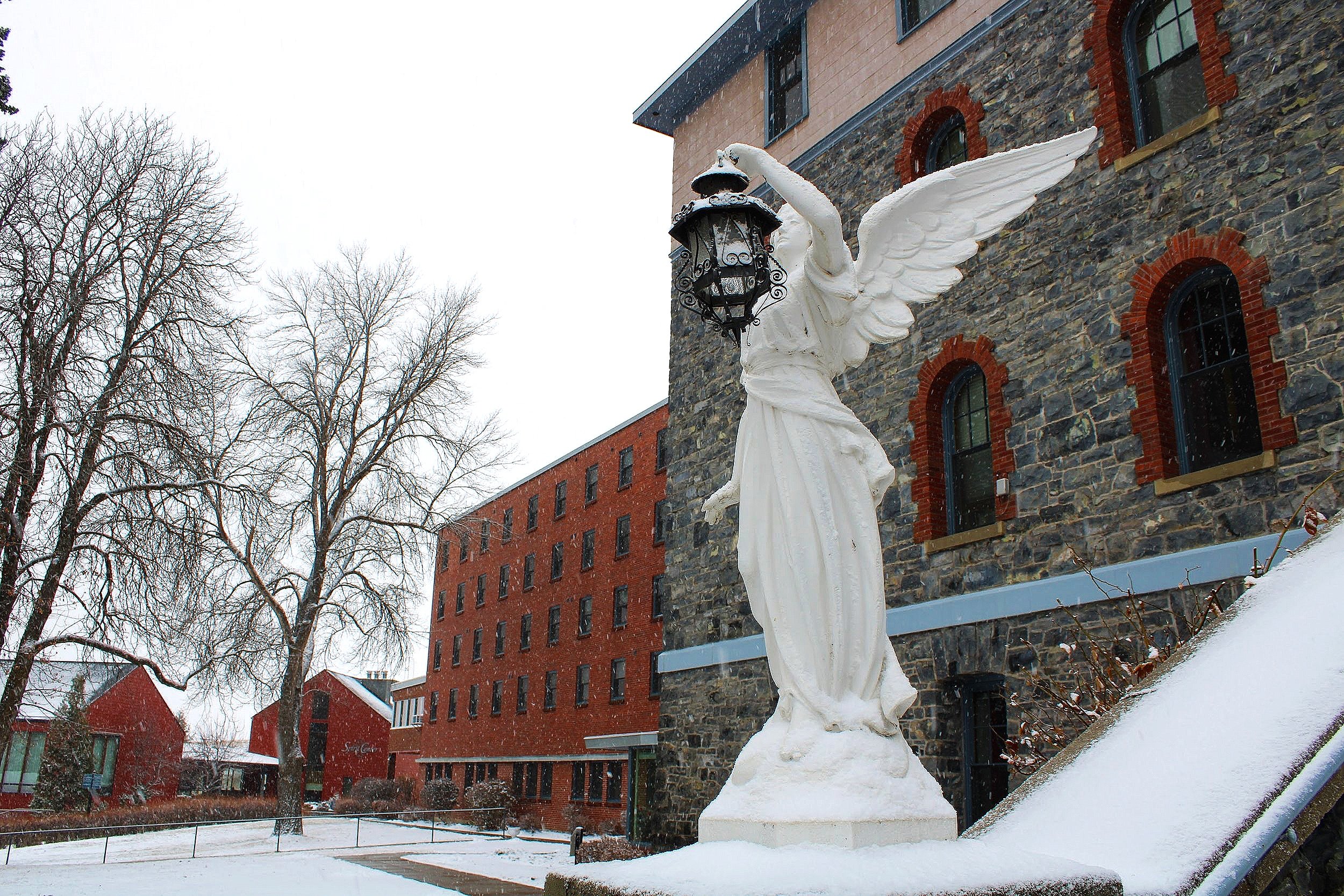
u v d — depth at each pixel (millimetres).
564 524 43312
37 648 19203
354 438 33781
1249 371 10031
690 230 3922
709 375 18844
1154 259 10867
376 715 68062
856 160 15883
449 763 50719
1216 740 3383
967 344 12969
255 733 68562
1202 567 9664
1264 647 3854
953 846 2967
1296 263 9547
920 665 12711
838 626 3537
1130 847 3016
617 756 35344
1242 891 2766
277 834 29328
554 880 3031
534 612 44469
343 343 33906
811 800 3104
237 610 27906
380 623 30953
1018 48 13289
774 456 3828
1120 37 12016
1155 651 7305
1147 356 10719
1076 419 11414
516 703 44500
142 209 20953
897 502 13641
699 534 18234
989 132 13484
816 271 3990
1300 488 9133
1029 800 3623
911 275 4242
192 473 20625
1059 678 10875
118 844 28344
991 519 12688
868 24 16250
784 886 2418
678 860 2900
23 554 19219
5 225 18984
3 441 18938
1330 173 9453
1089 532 11008
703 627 17609
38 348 19312
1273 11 10188
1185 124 10766
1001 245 12789
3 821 32562
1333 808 3072
